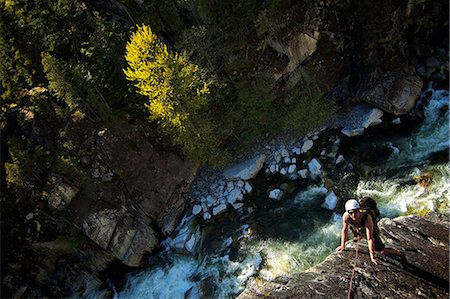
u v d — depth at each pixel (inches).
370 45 1058.7
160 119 962.1
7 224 925.8
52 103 1032.2
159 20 1096.2
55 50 1119.0
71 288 928.9
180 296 828.0
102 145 987.3
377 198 847.1
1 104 1064.8
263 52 1066.1
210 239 917.2
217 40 1027.3
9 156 1007.6
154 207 1003.3
